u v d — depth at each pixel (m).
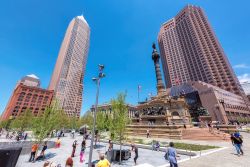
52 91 139.12
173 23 176.50
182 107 43.19
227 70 120.81
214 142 26.30
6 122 85.12
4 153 8.87
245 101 109.38
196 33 146.00
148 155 18.45
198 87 84.00
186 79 142.75
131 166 13.79
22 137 40.72
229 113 81.94
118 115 18.00
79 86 183.88
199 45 139.88
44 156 17.67
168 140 30.45
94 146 26.03
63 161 16.05
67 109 158.88
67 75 172.88
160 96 52.44
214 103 75.12
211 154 16.05
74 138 43.50
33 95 127.38
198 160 13.67
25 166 13.95
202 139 29.42
